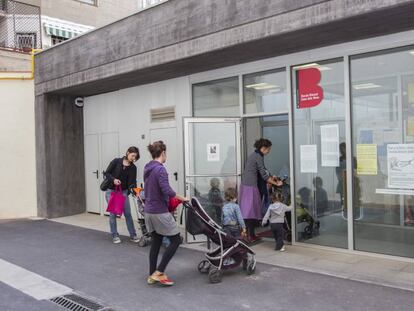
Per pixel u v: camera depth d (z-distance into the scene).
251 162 7.43
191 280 5.74
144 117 9.91
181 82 9.12
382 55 6.42
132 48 8.49
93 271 6.23
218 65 8.15
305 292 5.18
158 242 5.60
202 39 7.23
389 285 5.32
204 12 7.19
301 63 7.23
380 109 6.45
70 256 7.06
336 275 5.76
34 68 11.05
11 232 9.15
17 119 11.06
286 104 7.52
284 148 7.73
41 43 16.83
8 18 17.30
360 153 6.66
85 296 5.25
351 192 6.70
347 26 5.88
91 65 9.41
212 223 5.69
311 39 6.48
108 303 5.02
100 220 10.46
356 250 6.72
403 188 6.28
